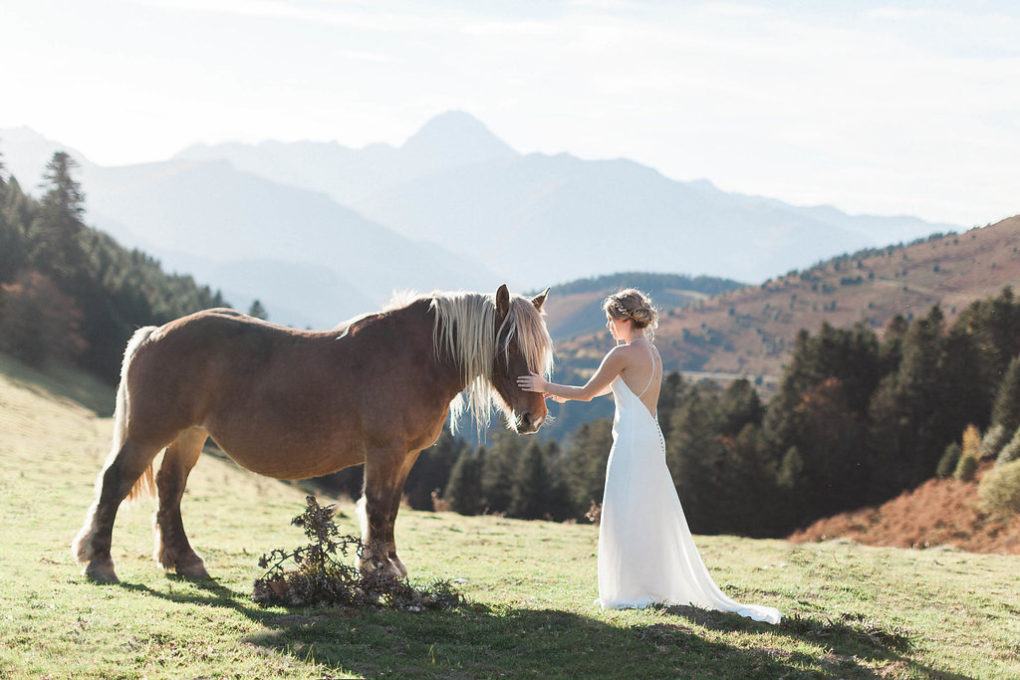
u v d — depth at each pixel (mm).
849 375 73938
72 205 91188
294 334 6805
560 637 5469
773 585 8508
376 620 5758
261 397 6551
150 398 6781
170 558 7371
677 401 92500
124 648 4930
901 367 67125
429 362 6590
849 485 65312
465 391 6902
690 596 6445
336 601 6117
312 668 4672
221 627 5426
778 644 5539
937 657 5770
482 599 6879
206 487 20609
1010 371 50531
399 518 15367
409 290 7082
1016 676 5414
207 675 4539
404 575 6812
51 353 78438
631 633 5547
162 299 109438
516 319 6461
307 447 6555
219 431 6738
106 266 101688
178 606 5926
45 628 5227
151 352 6844
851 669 5152
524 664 4949
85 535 6898
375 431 6414
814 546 13344
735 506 66688
